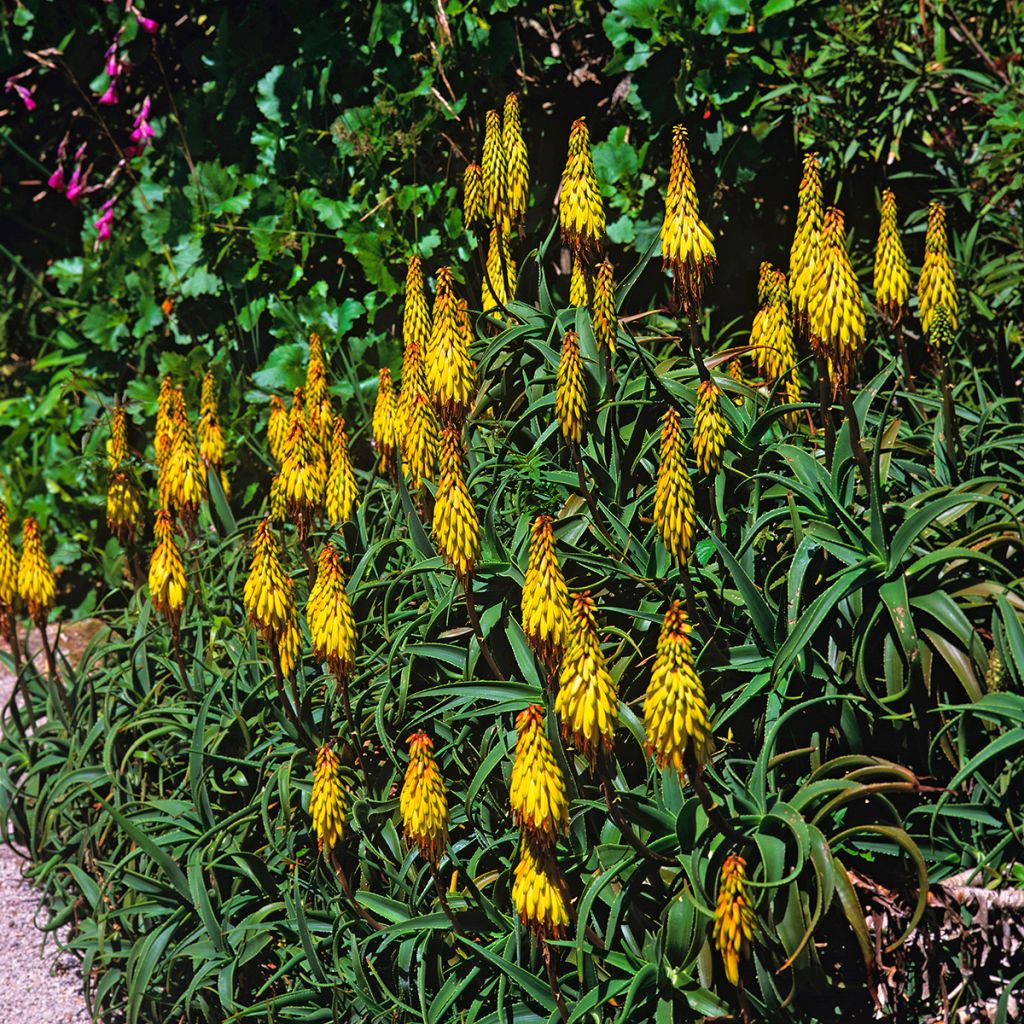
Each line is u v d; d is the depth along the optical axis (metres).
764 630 2.56
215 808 3.16
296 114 4.83
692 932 2.31
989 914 2.30
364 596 3.19
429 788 2.28
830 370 2.68
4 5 5.76
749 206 4.55
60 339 5.79
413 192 4.60
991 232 4.24
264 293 4.97
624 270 4.68
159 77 5.83
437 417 3.03
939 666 2.57
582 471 2.78
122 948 3.19
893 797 2.53
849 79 4.21
